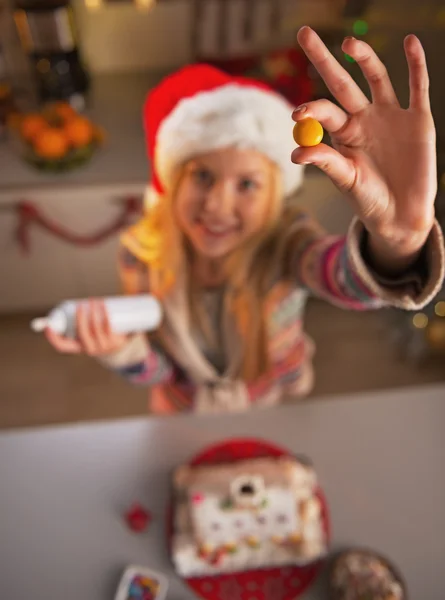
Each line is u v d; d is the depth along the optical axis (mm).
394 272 647
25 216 1606
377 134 542
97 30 1653
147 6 1599
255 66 1616
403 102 618
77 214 1617
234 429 1014
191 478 938
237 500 886
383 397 1044
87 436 1008
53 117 1508
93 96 1694
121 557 904
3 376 1942
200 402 1035
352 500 943
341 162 520
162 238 928
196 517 889
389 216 565
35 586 881
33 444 1000
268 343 1004
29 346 2002
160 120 864
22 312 2037
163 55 1734
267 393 1143
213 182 847
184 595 873
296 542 888
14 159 1563
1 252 1764
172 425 1018
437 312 1729
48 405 1878
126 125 1615
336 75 520
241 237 885
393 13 1223
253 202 851
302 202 1493
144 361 983
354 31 1363
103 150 1570
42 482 968
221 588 875
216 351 1026
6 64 1670
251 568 888
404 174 546
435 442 997
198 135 810
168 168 864
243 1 1561
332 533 917
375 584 825
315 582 882
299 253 909
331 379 1912
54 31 1509
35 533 924
